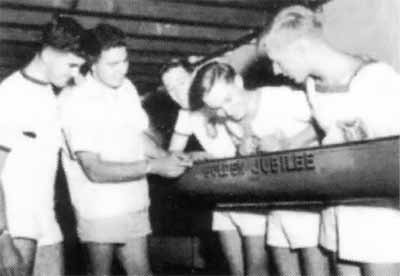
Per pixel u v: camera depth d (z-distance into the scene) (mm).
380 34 3455
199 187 2877
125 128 2904
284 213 2803
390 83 2049
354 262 2238
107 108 2834
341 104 2170
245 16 4469
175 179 2998
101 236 2807
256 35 4594
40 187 2705
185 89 3566
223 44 5184
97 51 2709
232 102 2744
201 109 3412
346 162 2066
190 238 5707
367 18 3555
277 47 2223
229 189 2693
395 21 3348
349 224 2145
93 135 2766
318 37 2186
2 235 2318
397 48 3332
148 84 6531
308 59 2189
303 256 2791
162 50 5086
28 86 2658
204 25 4617
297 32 2174
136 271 2916
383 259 2045
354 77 2115
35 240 2668
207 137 3439
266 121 2836
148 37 4793
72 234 6453
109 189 2818
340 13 3787
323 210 2418
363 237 2090
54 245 2818
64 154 2902
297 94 2834
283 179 2369
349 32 3715
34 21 4234
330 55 2170
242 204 2838
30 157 2645
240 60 4824
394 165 1898
